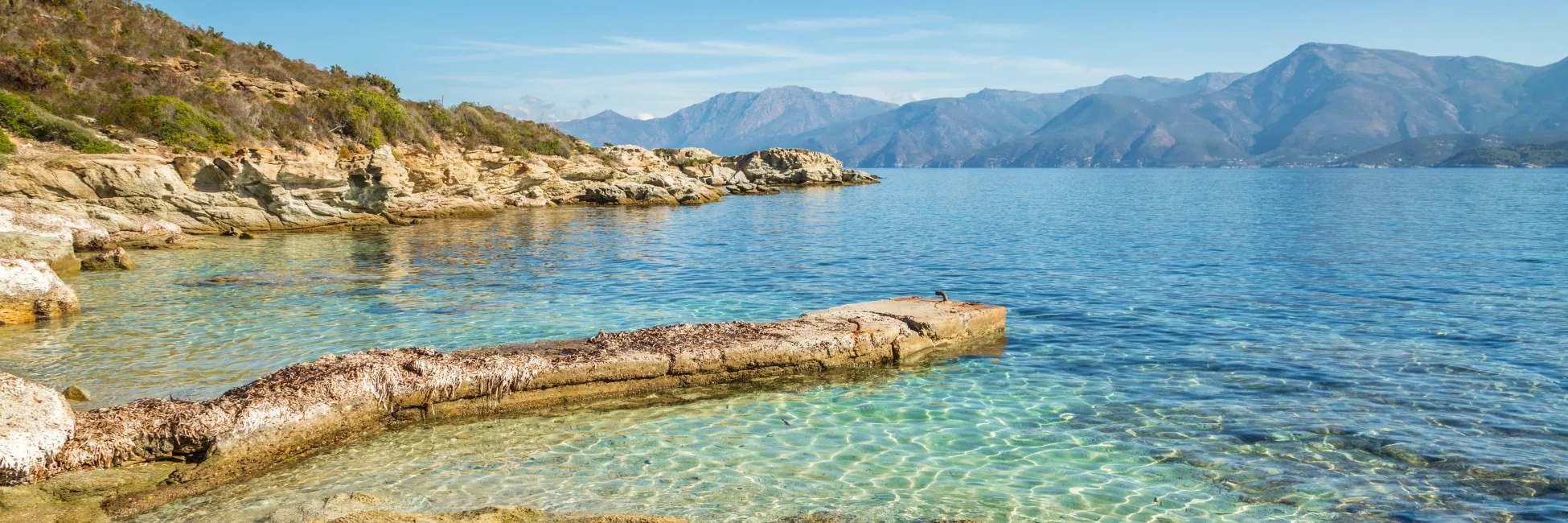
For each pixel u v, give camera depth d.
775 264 30.39
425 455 10.73
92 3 57.72
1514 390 13.50
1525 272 26.91
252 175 39.00
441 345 16.80
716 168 96.56
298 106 55.66
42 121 39.38
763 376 14.43
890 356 15.66
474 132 71.19
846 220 53.34
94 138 40.62
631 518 8.11
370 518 7.69
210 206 38.09
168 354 15.70
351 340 17.05
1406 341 17.09
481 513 8.20
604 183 68.44
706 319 19.98
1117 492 9.71
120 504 9.00
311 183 41.12
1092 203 77.75
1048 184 152.38
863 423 12.19
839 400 13.30
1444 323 18.92
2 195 32.22
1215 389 13.82
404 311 20.22
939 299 18.78
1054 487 9.88
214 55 60.28
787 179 109.12
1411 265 29.14
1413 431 11.62
